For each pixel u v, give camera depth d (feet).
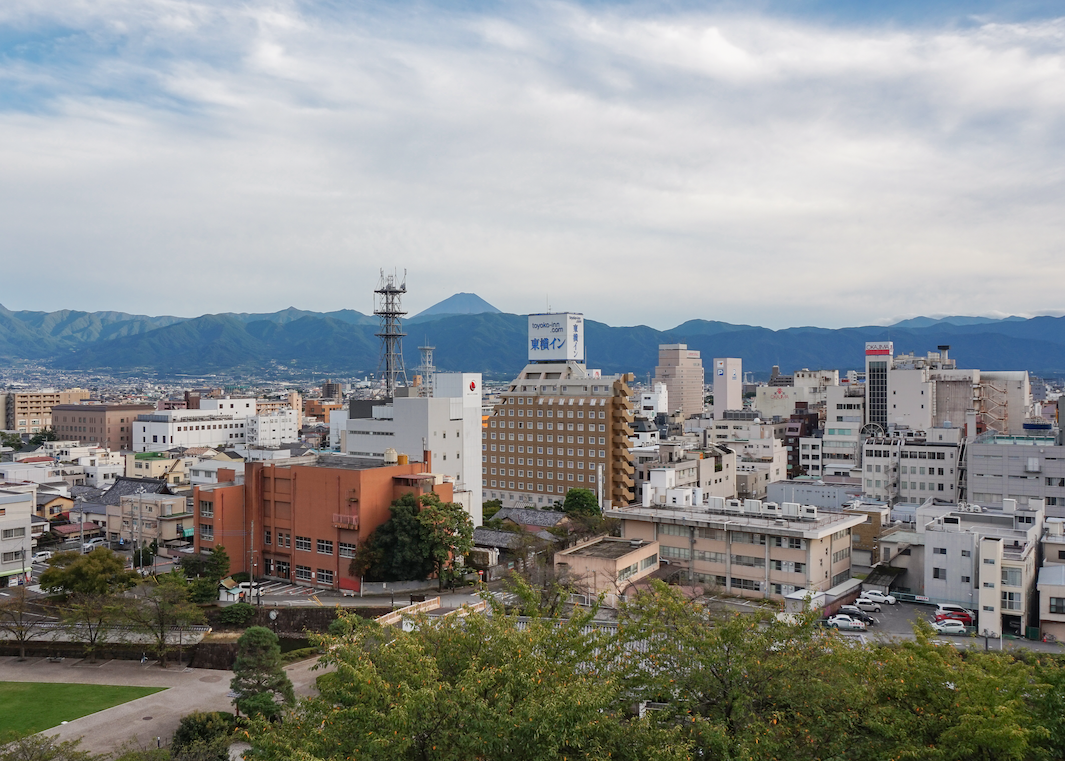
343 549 390.21
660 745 126.82
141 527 497.87
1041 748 136.87
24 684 288.71
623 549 371.76
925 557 353.31
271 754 133.18
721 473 647.97
